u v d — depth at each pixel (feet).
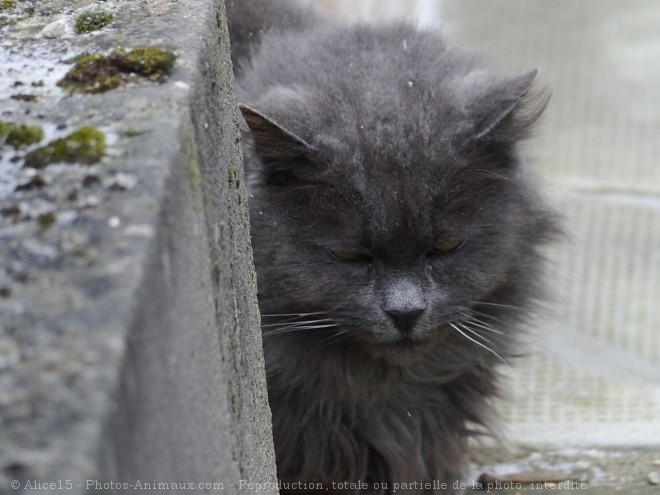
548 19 29.53
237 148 7.72
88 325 4.42
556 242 12.30
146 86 6.01
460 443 12.67
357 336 10.81
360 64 11.48
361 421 11.94
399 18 14.48
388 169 10.19
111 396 4.18
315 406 11.66
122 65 6.21
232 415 6.75
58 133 5.57
